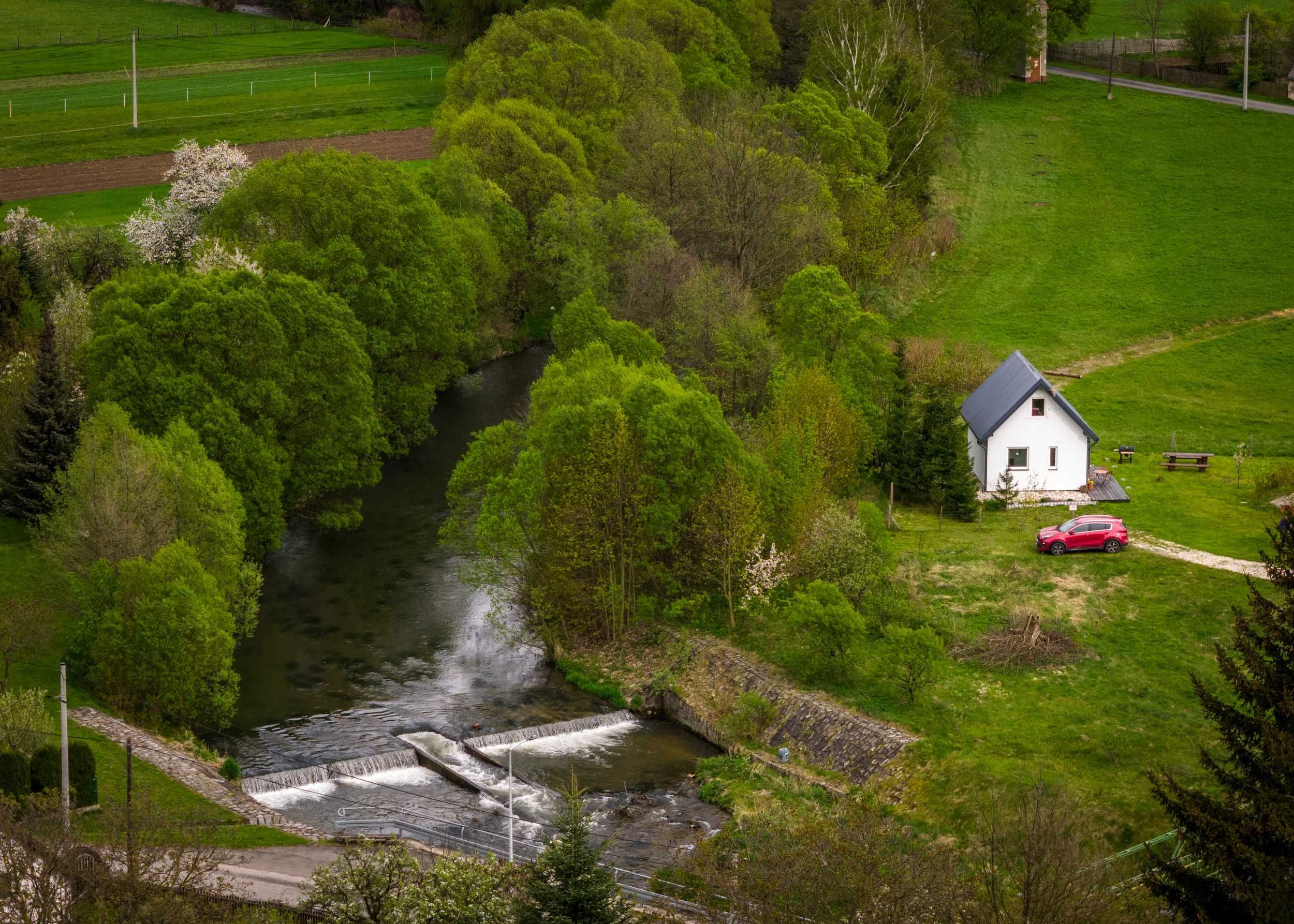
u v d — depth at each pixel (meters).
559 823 49.00
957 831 64.31
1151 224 159.75
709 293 111.50
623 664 82.81
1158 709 72.50
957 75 187.38
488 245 127.12
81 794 62.19
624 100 154.50
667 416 84.81
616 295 126.00
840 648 76.56
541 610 85.50
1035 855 49.38
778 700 76.06
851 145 143.62
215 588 76.25
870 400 103.12
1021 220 162.12
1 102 193.00
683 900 56.28
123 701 74.00
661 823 67.12
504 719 77.69
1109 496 99.19
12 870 49.16
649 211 133.38
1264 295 141.25
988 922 46.81
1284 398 120.31
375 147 176.50
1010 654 77.38
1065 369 127.38
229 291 93.81
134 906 48.69
